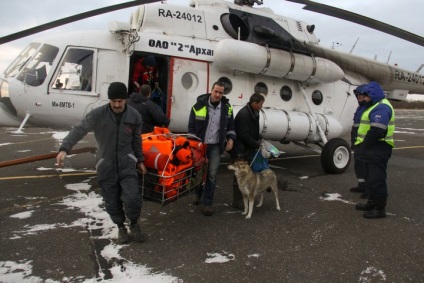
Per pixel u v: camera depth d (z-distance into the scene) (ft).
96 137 10.93
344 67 27.58
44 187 18.33
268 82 23.77
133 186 11.14
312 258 11.23
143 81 20.70
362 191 18.74
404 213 15.71
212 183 14.53
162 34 20.75
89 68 19.19
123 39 19.40
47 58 19.12
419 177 22.94
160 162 11.81
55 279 9.65
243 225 13.85
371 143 14.37
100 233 12.66
